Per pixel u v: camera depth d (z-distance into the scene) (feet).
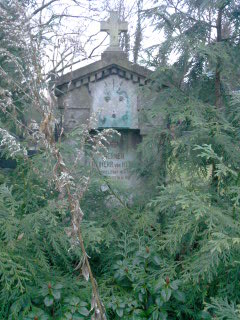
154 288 10.11
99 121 16.37
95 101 16.37
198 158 12.83
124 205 14.12
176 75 14.61
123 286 11.48
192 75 14.84
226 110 13.84
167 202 11.38
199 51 12.69
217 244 8.59
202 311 10.02
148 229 12.97
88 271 7.14
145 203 14.60
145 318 9.96
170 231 10.92
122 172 16.90
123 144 16.96
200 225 11.14
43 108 6.85
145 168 15.81
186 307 10.53
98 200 14.55
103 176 14.19
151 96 15.76
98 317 7.13
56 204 10.27
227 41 14.15
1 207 10.66
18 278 9.53
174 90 14.20
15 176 13.04
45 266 10.64
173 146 13.29
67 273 11.68
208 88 14.82
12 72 11.75
